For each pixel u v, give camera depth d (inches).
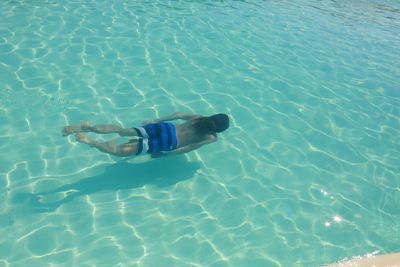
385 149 190.4
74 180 150.9
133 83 205.9
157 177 157.5
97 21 266.1
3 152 156.9
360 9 427.5
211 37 270.4
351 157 181.9
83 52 226.2
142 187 152.3
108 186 150.6
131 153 149.3
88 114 180.7
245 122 192.2
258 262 130.5
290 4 388.5
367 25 366.9
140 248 130.0
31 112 177.5
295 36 301.7
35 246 126.3
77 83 199.8
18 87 190.9
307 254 135.2
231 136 183.0
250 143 180.4
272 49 270.4
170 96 200.2
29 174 150.0
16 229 130.5
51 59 215.3
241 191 156.4
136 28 265.3
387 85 249.0
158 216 141.7
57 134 168.9
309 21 345.1
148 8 303.1
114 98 193.2
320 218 149.7
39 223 133.5
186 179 158.2
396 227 149.7
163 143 149.5
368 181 169.8
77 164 157.4
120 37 249.0
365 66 271.3
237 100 206.1
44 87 193.6
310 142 187.0
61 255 124.8
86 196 145.4
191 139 156.7
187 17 299.0
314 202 156.0
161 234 135.6
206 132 158.2
